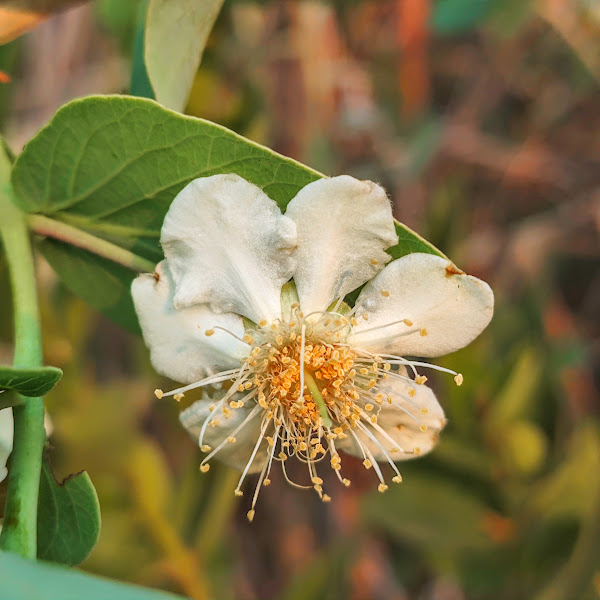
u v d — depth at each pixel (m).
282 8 0.29
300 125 0.29
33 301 0.20
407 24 0.31
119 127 0.20
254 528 0.31
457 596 0.31
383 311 0.20
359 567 0.30
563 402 0.27
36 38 0.29
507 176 0.34
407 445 0.21
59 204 0.21
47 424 0.22
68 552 0.20
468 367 0.26
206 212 0.20
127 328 0.22
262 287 0.20
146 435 0.28
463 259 0.29
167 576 0.27
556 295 0.33
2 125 0.28
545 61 0.35
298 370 0.20
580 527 0.26
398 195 0.31
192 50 0.22
